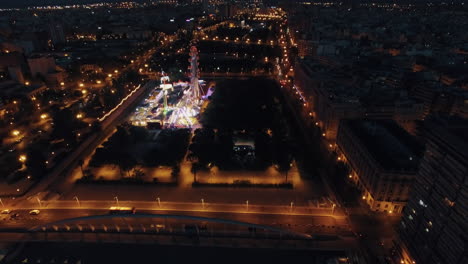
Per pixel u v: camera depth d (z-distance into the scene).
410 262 109.88
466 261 83.81
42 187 163.62
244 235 131.75
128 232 133.00
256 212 144.38
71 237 131.00
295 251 124.62
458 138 88.81
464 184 84.62
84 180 167.62
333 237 130.12
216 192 159.00
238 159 186.75
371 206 145.50
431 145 99.94
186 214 143.12
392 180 136.12
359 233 132.38
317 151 199.50
